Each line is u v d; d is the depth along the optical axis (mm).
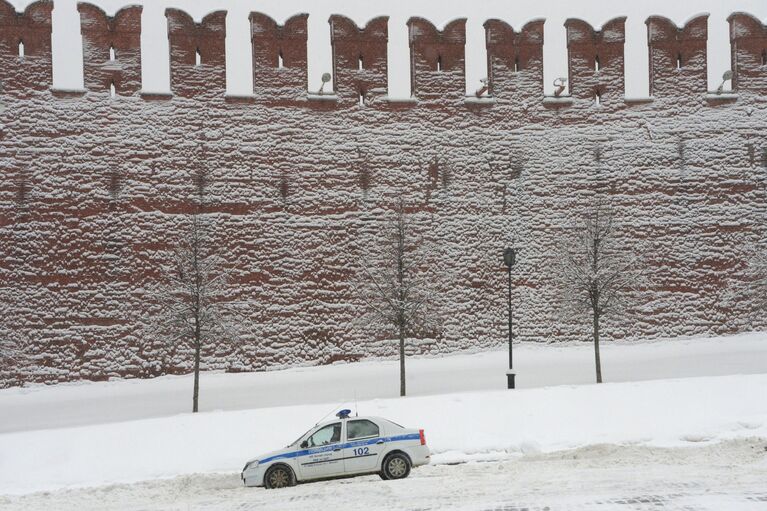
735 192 37031
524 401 24250
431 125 35938
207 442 22500
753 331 36500
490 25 36688
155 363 33156
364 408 24094
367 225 35031
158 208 33781
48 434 23312
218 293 33719
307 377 33156
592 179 36500
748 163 37250
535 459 20219
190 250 32438
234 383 32719
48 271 32812
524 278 35688
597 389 25219
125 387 32531
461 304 35219
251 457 21750
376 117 35625
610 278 31953
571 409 23703
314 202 34844
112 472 21188
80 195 33312
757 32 37875
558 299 35656
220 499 17844
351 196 35062
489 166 36062
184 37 34625
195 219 33906
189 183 34094
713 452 19891
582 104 36812
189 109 34438
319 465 19156
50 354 32500
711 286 36500
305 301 34344
